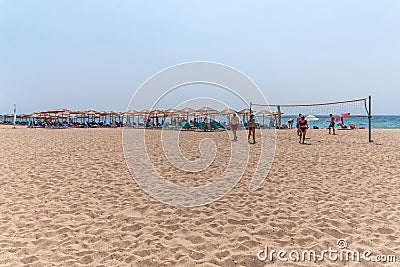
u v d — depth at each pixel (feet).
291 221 12.24
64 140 48.62
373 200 14.70
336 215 12.74
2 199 15.26
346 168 22.67
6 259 9.14
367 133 62.18
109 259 9.24
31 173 21.44
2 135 60.75
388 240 10.34
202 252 9.71
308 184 18.24
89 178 20.30
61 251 9.75
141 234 11.18
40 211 13.57
